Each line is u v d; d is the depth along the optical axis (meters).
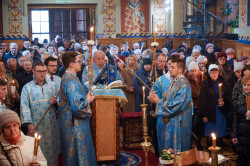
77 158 4.80
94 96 5.16
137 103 7.03
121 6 17.97
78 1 17.80
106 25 18.02
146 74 6.93
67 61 4.85
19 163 3.59
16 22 17.52
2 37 17.45
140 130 6.41
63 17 19.17
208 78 6.21
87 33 19.39
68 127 4.79
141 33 18.16
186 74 6.72
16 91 6.08
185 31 15.83
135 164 5.60
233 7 14.48
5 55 11.32
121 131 7.79
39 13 18.94
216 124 6.19
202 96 6.16
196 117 6.61
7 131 3.54
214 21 15.86
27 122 5.02
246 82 5.12
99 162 5.37
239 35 11.17
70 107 4.71
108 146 5.35
